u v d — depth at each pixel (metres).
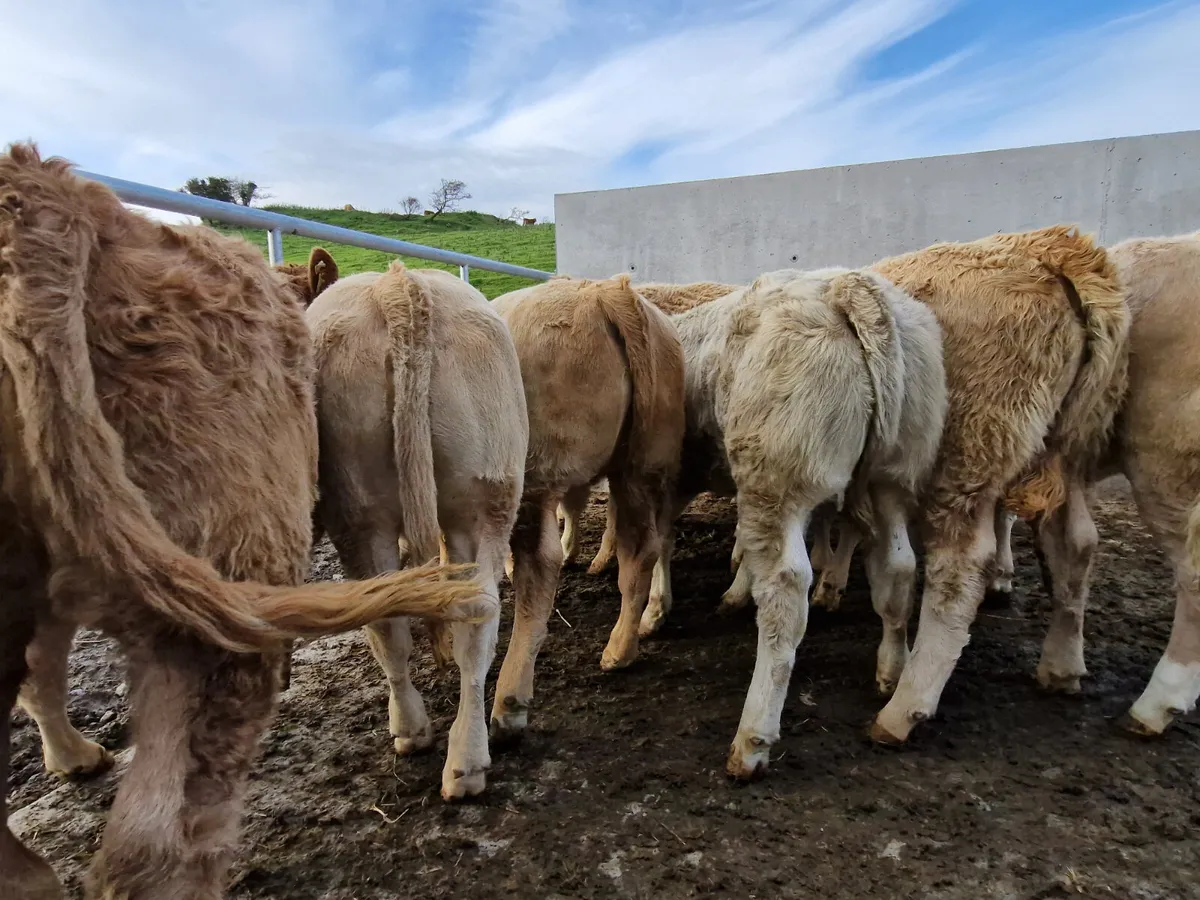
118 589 1.37
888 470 2.77
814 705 3.19
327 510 2.41
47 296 1.27
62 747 2.59
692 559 5.14
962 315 2.73
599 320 3.02
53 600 1.41
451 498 2.42
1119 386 2.84
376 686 3.36
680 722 3.05
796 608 2.60
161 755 1.40
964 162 8.76
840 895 2.09
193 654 1.46
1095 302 2.56
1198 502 2.69
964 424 2.71
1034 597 4.32
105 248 1.47
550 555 2.98
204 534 1.47
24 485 1.32
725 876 2.16
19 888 1.51
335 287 2.53
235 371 1.57
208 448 1.49
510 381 2.53
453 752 2.53
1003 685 3.31
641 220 10.60
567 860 2.25
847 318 2.59
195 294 1.53
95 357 1.38
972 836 2.32
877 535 3.04
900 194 9.11
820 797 2.54
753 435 2.62
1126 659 3.49
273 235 4.12
